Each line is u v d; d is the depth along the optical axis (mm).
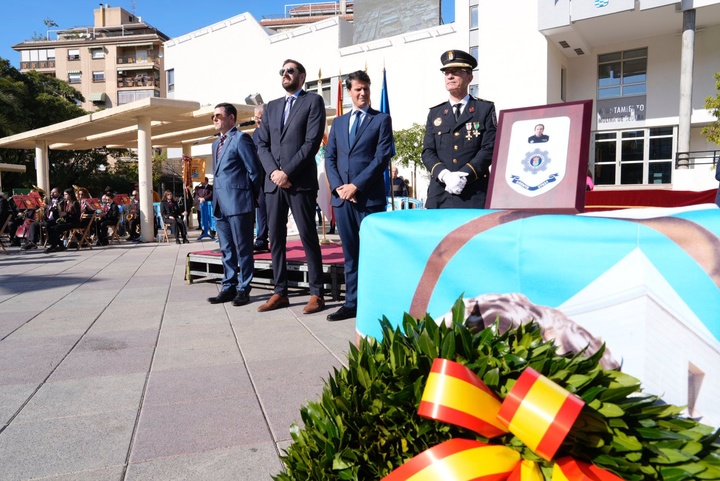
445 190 3490
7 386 3061
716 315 1144
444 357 1195
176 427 2445
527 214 1450
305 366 3289
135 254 11898
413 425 1175
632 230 1242
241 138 5215
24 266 9852
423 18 27203
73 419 2568
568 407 975
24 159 32812
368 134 4418
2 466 2111
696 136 19047
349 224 4445
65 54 64375
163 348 3791
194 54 32719
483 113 3455
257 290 6191
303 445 1379
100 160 36750
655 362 1206
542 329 1339
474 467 1019
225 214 5293
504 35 19688
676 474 1021
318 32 27094
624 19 17312
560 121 1931
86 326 4578
